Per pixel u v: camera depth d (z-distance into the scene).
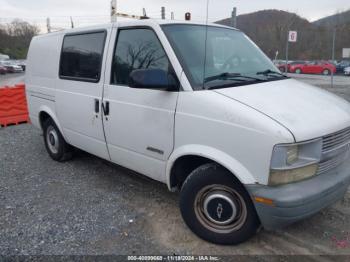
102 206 4.02
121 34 3.93
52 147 5.62
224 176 3.01
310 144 2.75
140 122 3.61
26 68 5.96
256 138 2.71
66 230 3.50
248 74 3.62
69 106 4.73
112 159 4.22
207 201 3.19
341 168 3.11
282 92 3.25
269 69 3.95
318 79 28.75
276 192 2.69
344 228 3.49
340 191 2.98
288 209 2.67
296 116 2.81
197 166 3.49
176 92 3.24
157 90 3.41
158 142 3.47
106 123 4.07
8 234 3.43
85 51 4.42
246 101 2.92
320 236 3.36
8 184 4.70
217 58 3.58
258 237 3.35
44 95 5.35
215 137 2.96
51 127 5.48
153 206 4.01
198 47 3.50
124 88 3.77
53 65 5.07
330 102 3.30
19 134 7.67
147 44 3.59
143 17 4.43
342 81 26.28
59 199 4.21
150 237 3.38
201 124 3.04
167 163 3.44
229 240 3.15
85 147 4.70
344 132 3.08
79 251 3.16
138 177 4.91
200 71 3.29
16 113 8.84
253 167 2.76
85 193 4.38
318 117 2.90
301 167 2.73
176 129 3.25
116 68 3.93
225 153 2.92
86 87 4.34
